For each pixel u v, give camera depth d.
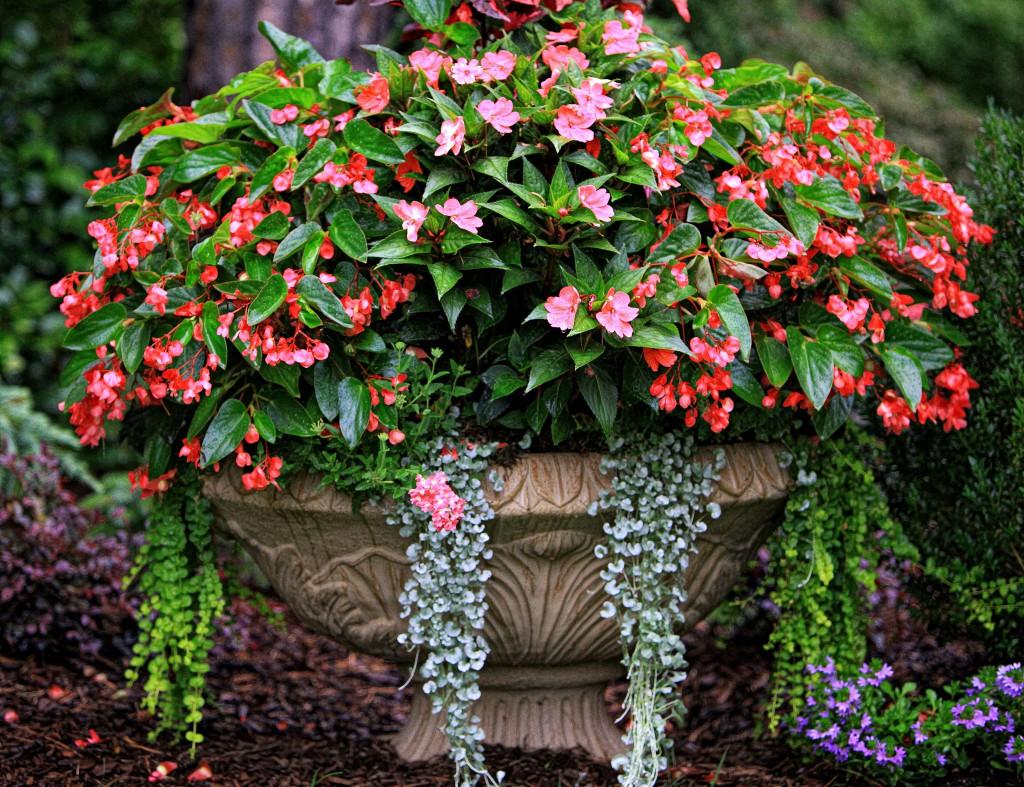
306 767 2.32
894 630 3.18
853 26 8.85
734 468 2.11
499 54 1.97
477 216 1.95
